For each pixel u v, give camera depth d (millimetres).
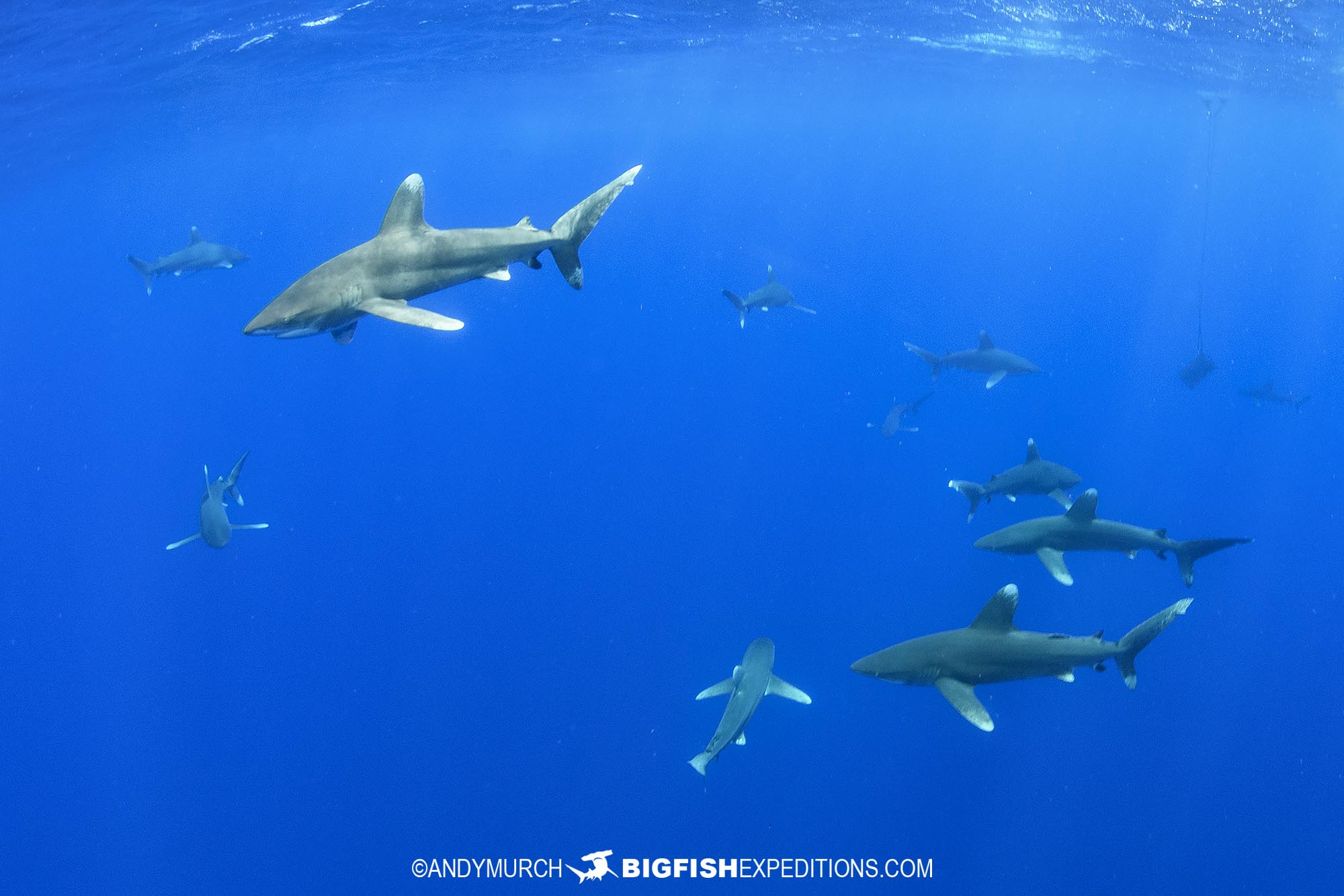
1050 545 10188
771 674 8398
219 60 24781
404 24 23359
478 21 23641
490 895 16656
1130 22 22172
